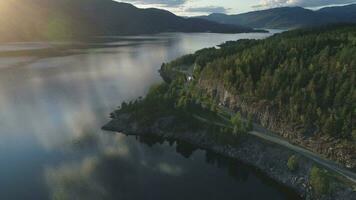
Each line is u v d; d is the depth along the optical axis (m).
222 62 147.50
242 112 114.38
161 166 90.12
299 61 126.62
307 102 97.12
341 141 84.06
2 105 139.75
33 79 192.00
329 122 87.19
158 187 79.50
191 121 109.56
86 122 119.94
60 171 85.44
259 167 88.69
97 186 78.75
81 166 88.31
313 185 74.62
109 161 91.56
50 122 119.69
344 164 80.25
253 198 75.94
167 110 115.94
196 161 93.88
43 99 149.12
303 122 93.81
